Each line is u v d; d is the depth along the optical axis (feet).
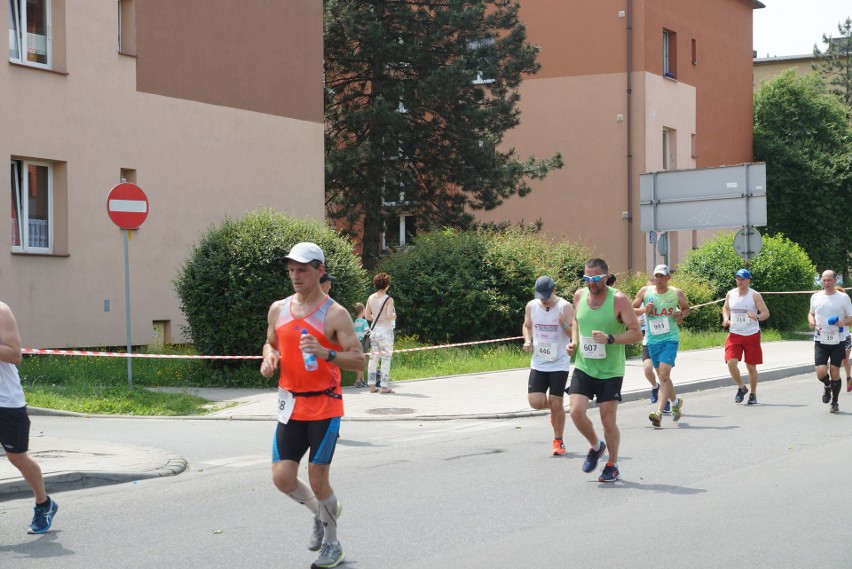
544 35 117.80
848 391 52.95
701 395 52.60
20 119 58.13
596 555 20.42
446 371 60.80
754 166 66.64
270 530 23.22
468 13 95.09
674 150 120.78
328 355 18.92
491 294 71.51
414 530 22.88
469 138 97.35
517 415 44.04
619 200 114.62
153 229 66.80
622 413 44.96
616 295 28.25
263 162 76.02
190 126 69.82
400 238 115.85
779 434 37.63
